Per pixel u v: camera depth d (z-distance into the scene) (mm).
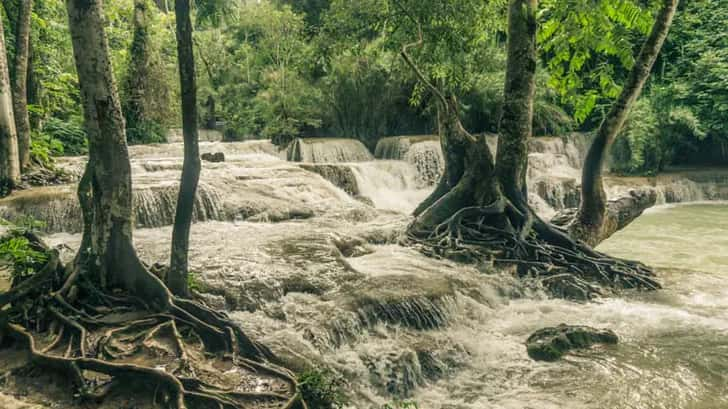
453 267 9922
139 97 22094
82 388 5055
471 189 11695
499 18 12781
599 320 8680
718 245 14820
